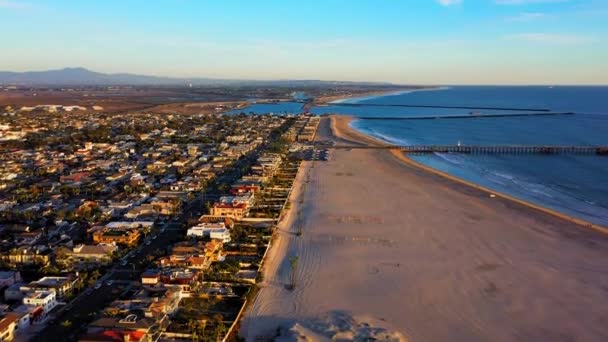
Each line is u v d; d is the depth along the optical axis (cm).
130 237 16362
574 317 11675
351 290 13050
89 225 18100
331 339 10425
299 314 11744
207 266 14150
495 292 12950
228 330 10769
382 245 16412
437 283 13475
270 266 14675
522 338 10756
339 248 16138
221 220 18375
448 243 16612
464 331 11025
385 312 11869
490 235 17412
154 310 10938
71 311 11706
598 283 13550
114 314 10919
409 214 19950
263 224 18412
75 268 14325
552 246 16350
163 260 14075
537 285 13375
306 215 19825
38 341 10331
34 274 13925
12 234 17125
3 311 11338
